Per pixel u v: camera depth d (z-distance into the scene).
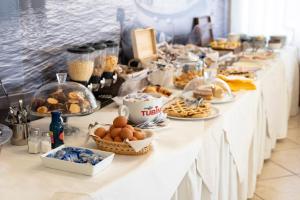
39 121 1.62
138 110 1.53
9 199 1.01
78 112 1.40
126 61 2.65
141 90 2.04
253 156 2.34
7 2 1.61
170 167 1.31
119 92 1.96
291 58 3.74
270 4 4.16
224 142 1.79
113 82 1.98
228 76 2.36
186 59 2.46
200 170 1.54
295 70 3.96
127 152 1.28
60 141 1.32
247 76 2.46
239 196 2.11
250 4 4.23
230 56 3.15
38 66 1.81
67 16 1.99
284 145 3.40
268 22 4.20
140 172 1.18
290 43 4.14
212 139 1.62
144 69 2.35
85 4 2.13
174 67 2.33
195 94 1.99
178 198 1.48
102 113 1.76
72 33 2.04
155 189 1.25
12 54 1.65
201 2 3.70
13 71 1.67
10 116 1.39
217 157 1.68
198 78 2.12
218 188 1.78
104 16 2.34
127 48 2.64
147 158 1.27
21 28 1.69
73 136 1.46
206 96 1.96
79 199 1.00
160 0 3.03
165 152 1.33
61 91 1.45
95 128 1.40
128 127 1.32
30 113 1.41
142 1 2.80
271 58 3.19
